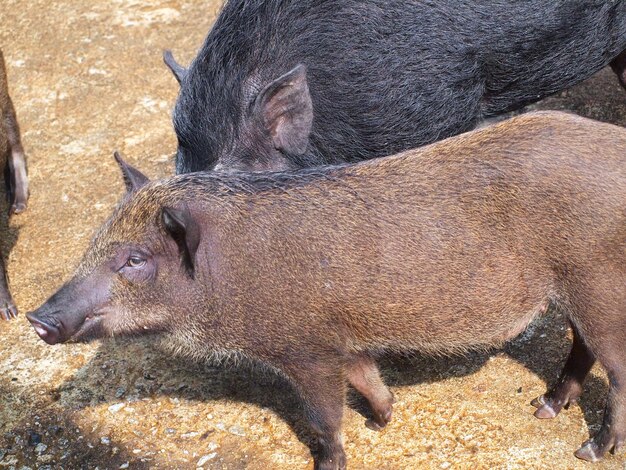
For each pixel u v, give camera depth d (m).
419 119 10.28
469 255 7.96
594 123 7.94
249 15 9.95
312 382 8.34
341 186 8.18
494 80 10.71
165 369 10.10
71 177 13.27
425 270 7.99
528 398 9.13
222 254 8.11
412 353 9.02
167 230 7.94
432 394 9.34
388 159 8.27
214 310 8.24
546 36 10.48
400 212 8.00
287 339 8.20
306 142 9.48
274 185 8.25
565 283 7.94
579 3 10.47
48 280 11.55
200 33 16.11
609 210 7.59
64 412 9.72
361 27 9.99
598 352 8.03
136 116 14.41
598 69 11.17
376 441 8.94
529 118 8.06
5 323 11.01
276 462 8.89
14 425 9.64
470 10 10.19
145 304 8.30
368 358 8.77
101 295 8.22
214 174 8.38
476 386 9.36
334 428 8.45
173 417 9.51
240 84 9.76
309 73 9.94
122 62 15.64
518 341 9.80
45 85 15.30
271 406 9.50
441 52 10.17
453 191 7.98
